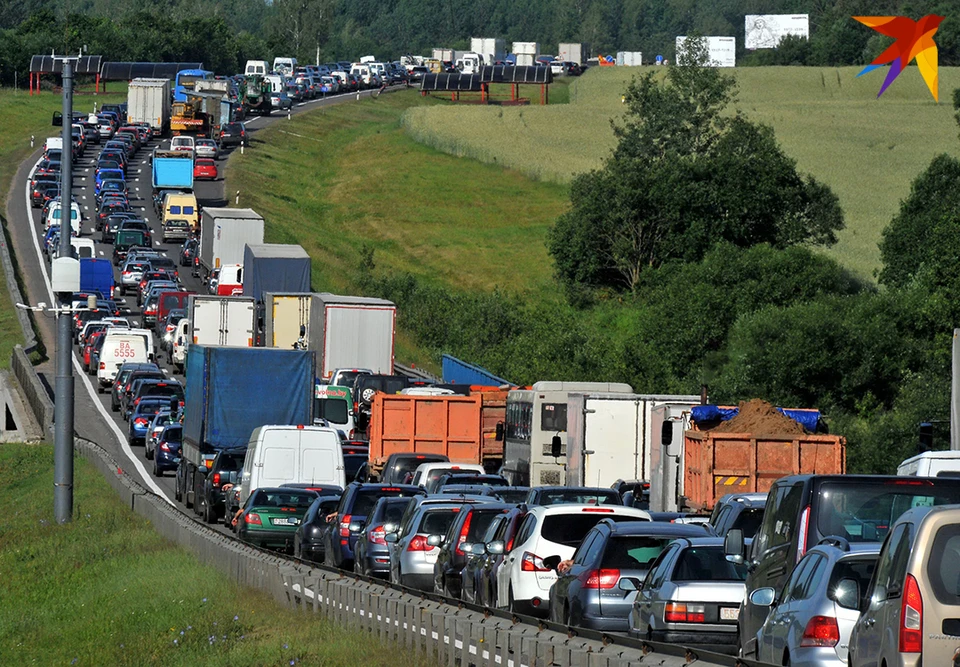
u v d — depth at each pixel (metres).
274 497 95.19
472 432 127.88
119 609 74.19
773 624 37.88
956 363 89.62
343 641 53.84
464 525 68.50
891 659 28.84
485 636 43.66
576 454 111.62
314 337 174.12
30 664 65.19
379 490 82.69
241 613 66.31
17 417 174.12
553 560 57.62
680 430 93.00
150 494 112.12
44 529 108.56
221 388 118.69
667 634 46.38
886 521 40.50
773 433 84.69
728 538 44.69
